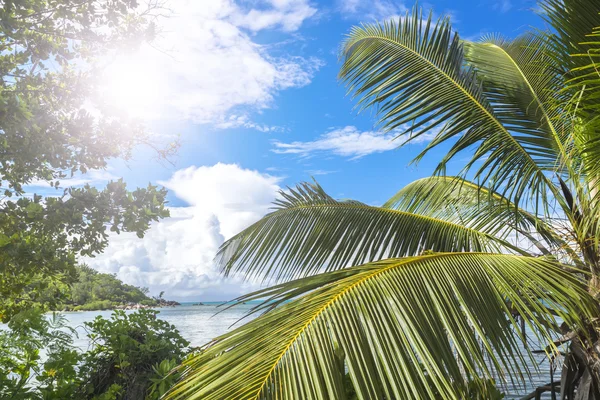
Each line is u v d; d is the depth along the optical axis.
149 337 3.88
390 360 1.75
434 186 4.75
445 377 1.81
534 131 3.60
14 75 4.66
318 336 1.77
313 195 4.50
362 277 2.15
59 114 4.99
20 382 3.08
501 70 4.04
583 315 2.76
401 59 3.94
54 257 4.27
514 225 3.86
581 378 2.92
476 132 3.62
